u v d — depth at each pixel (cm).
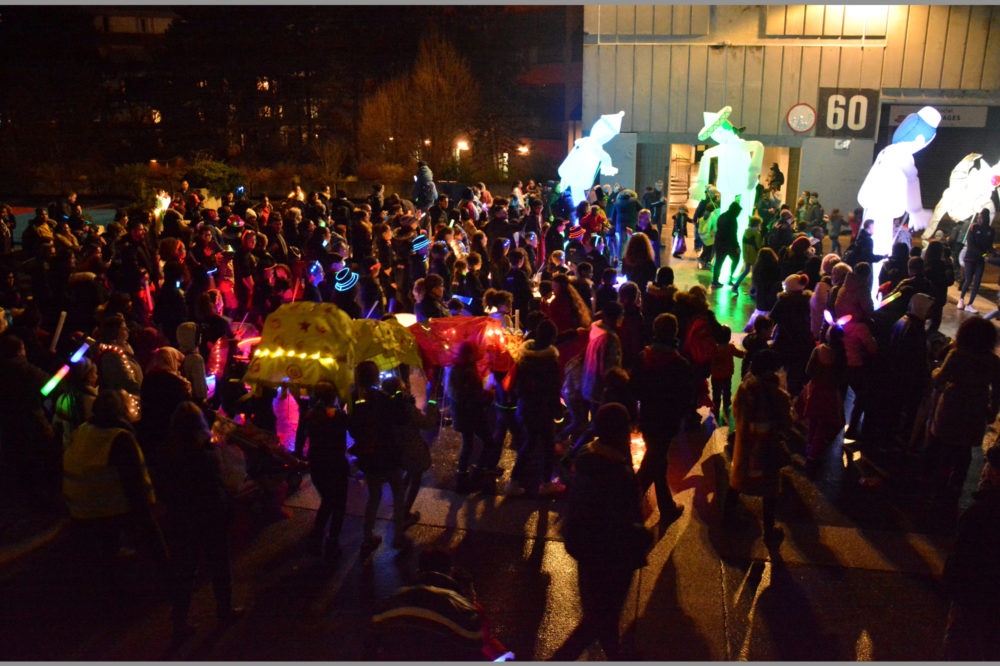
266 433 680
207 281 978
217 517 493
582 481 448
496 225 1361
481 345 735
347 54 3956
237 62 3966
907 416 795
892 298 840
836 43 2356
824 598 548
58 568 598
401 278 1168
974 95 2356
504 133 3847
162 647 502
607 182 2536
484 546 618
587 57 2462
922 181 2592
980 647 415
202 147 3984
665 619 527
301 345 641
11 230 1538
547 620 526
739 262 1477
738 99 2438
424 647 344
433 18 3981
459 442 816
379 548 617
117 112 4041
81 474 498
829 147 2420
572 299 809
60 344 805
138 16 4900
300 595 555
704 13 2391
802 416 736
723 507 671
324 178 3247
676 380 611
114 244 1232
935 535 628
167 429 588
